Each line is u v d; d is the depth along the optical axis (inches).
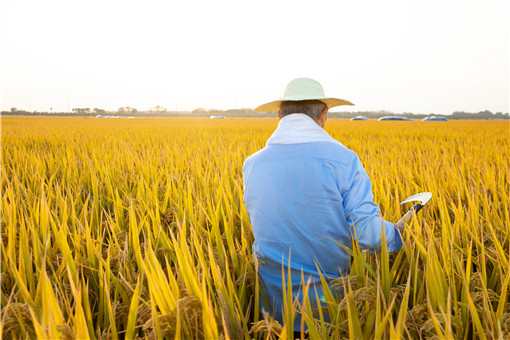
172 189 158.7
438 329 54.2
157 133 673.0
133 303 66.2
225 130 796.6
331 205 74.8
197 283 66.8
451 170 187.5
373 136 609.6
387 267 75.1
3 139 486.3
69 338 54.5
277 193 77.0
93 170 200.5
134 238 99.2
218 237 94.0
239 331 64.7
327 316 74.8
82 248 95.9
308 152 76.9
